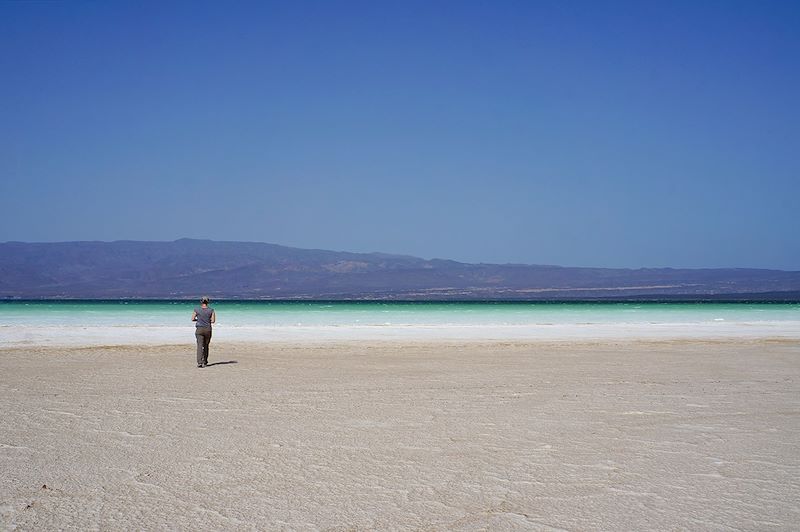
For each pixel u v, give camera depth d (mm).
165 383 14289
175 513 6129
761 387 13703
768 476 7285
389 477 7227
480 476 7262
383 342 25781
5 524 5852
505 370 16641
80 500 6488
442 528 5777
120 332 30516
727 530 5738
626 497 6582
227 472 7406
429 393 12875
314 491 6758
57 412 10867
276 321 41219
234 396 12508
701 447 8531
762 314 53531
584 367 17312
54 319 41781
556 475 7309
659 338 28078
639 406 11406
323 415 10602
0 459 7941
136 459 7938
